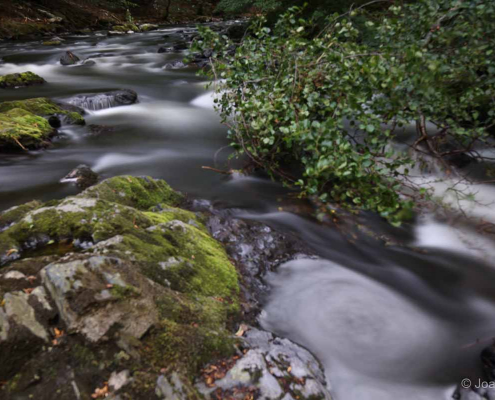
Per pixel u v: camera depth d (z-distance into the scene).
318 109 4.70
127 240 2.80
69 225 3.02
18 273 2.20
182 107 9.53
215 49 5.12
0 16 20.45
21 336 1.86
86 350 1.91
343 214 4.56
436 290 3.48
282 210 4.69
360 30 7.09
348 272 3.63
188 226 3.43
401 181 4.22
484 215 4.44
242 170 5.70
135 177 4.42
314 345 2.78
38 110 7.43
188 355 2.08
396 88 3.67
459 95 4.79
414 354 2.79
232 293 2.90
